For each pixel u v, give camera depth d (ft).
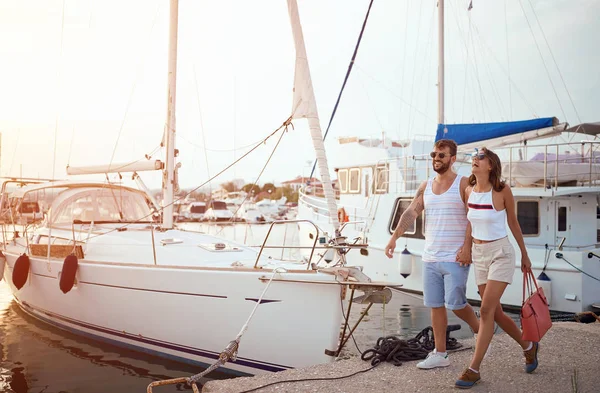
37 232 26.73
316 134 16.84
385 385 11.76
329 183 16.70
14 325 25.88
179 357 18.88
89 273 21.17
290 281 15.67
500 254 11.09
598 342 15.60
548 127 31.76
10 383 17.75
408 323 27.09
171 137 24.48
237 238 79.77
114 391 16.84
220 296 17.12
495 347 14.89
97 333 22.03
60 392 16.87
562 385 11.65
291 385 11.89
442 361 12.89
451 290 12.07
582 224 30.19
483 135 33.22
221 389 11.75
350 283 14.67
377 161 41.96
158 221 28.40
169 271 18.30
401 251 34.88
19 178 29.63
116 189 28.45
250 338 16.60
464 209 12.08
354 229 41.06
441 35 39.29
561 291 27.68
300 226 51.16
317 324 15.42
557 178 30.42
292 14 17.15
